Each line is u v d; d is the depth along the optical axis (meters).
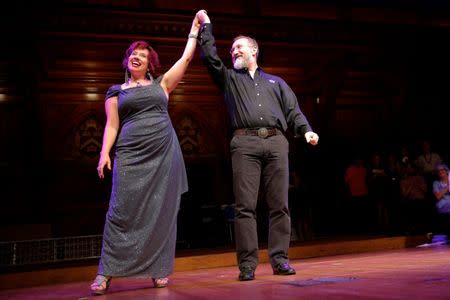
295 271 2.76
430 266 2.63
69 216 8.28
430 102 9.98
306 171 9.48
